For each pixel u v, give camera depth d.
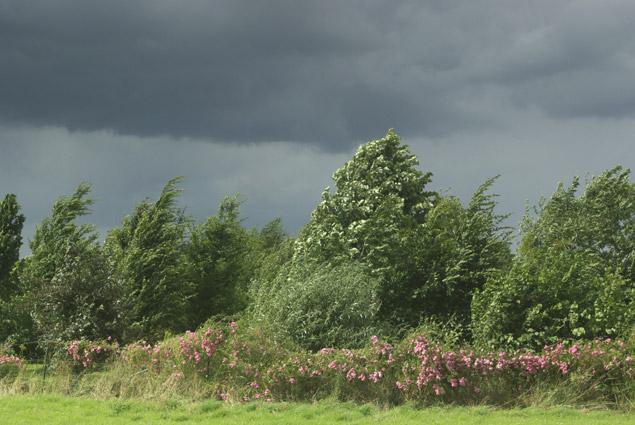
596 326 14.68
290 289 18.41
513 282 15.40
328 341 17.16
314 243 25.38
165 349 14.81
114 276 19.06
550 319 15.05
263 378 13.62
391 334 18.14
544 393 12.70
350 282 18.38
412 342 13.58
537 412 11.96
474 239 19.52
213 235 30.67
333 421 11.40
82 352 15.69
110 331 18.52
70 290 17.89
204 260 30.33
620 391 12.68
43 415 11.88
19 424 11.14
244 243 32.81
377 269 19.30
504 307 15.18
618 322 14.62
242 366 13.98
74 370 15.62
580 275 15.67
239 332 15.02
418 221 27.48
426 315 19.02
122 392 13.81
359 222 25.00
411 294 19.06
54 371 15.66
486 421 11.23
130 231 28.05
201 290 30.17
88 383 14.60
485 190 20.17
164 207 28.39
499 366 12.94
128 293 23.41
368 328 17.48
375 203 27.06
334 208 27.23
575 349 13.14
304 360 13.74
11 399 13.45
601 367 12.93
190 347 14.40
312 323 17.19
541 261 16.56
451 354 13.08
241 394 13.50
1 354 17.33
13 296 25.52
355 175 28.53
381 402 12.98
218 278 30.38
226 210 31.08
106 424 11.19
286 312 17.72
